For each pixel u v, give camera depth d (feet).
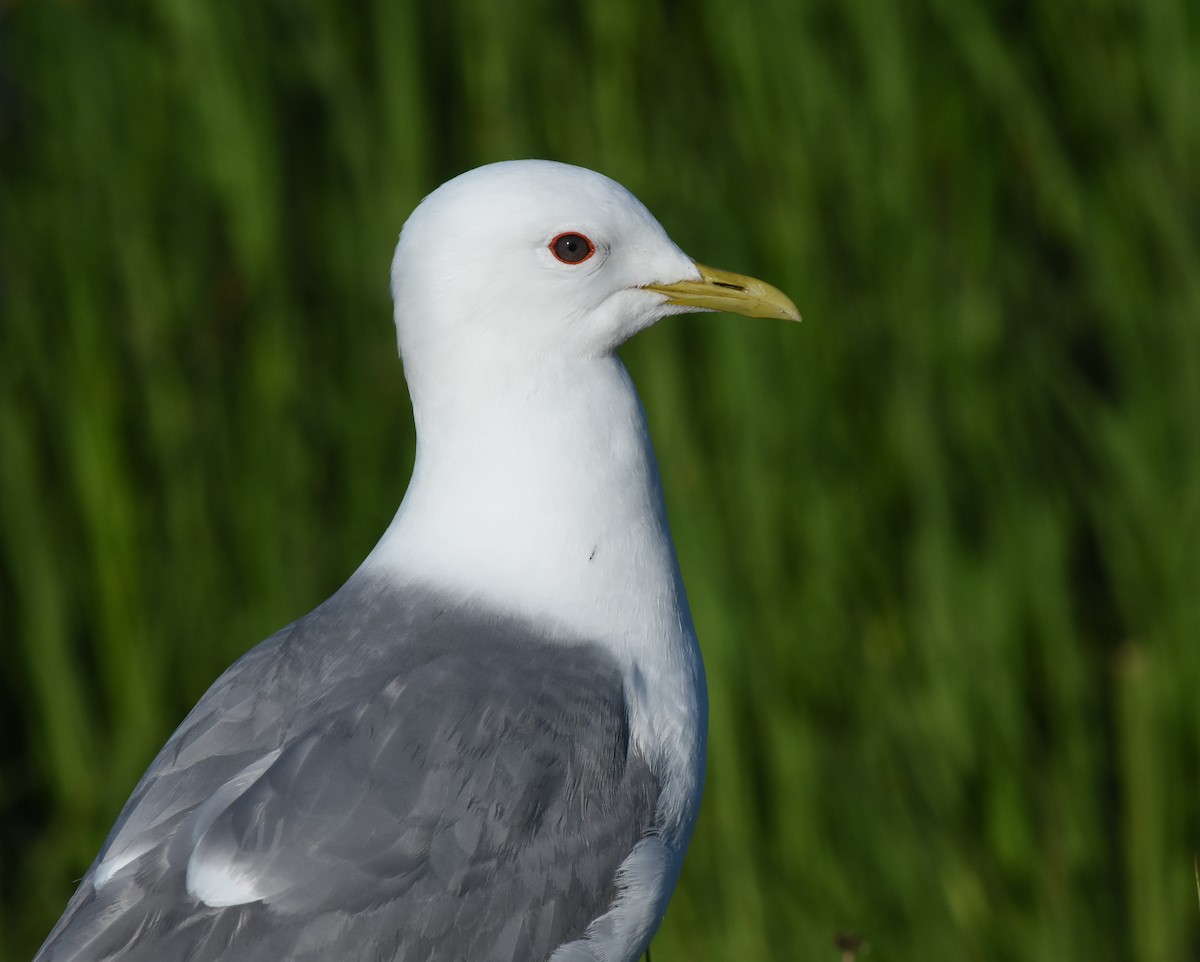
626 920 14.51
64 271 25.75
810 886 22.06
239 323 25.35
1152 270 24.21
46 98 26.09
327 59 24.91
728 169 24.18
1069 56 24.89
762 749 22.53
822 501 23.17
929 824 22.47
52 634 25.31
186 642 25.05
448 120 25.00
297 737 13.83
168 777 14.08
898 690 22.99
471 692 14.16
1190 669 22.75
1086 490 24.21
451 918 13.51
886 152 23.94
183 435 25.20
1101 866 22.91
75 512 25.80
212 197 25.32
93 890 13.58
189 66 25.03
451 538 15.46
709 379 23.80
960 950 21.85
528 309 15.53
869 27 23.98
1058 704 23.39
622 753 14.58
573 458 15.49
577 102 24.50
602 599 15.33
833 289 23.59
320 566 24.56
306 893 13.15
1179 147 24.32
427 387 15.79
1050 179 24.30
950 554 22.99
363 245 24.72
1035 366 24.00
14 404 25.89
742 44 23.98
